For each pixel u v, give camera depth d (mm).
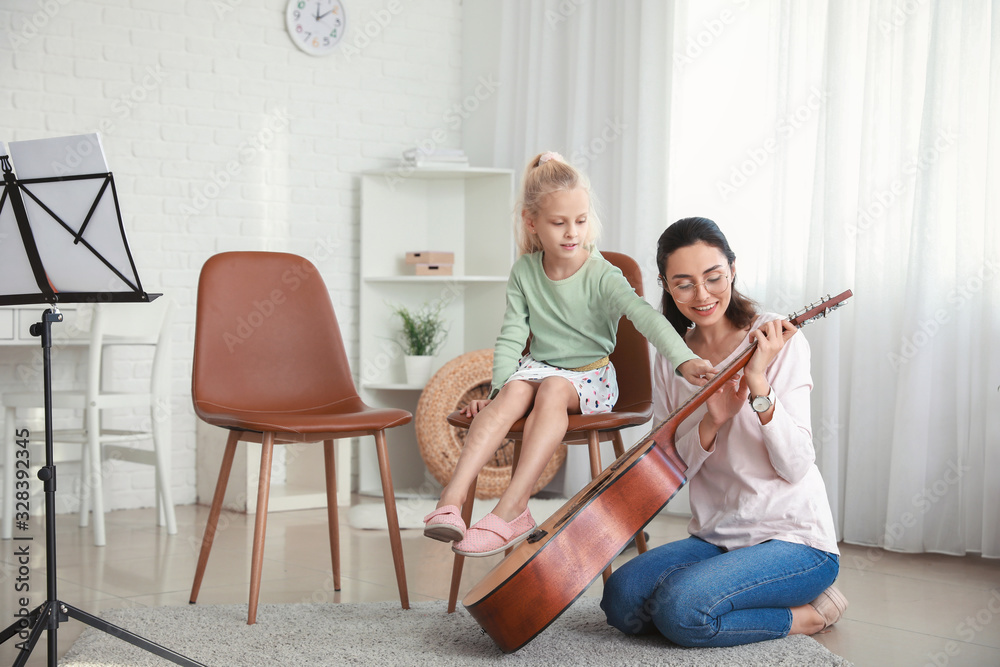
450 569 2609
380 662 1704
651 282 3578
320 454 3830
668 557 1865
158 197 3809
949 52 2760
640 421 1985
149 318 3203
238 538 3090
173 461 3838
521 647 1717
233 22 3963
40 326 1654
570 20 3961
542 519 3355
